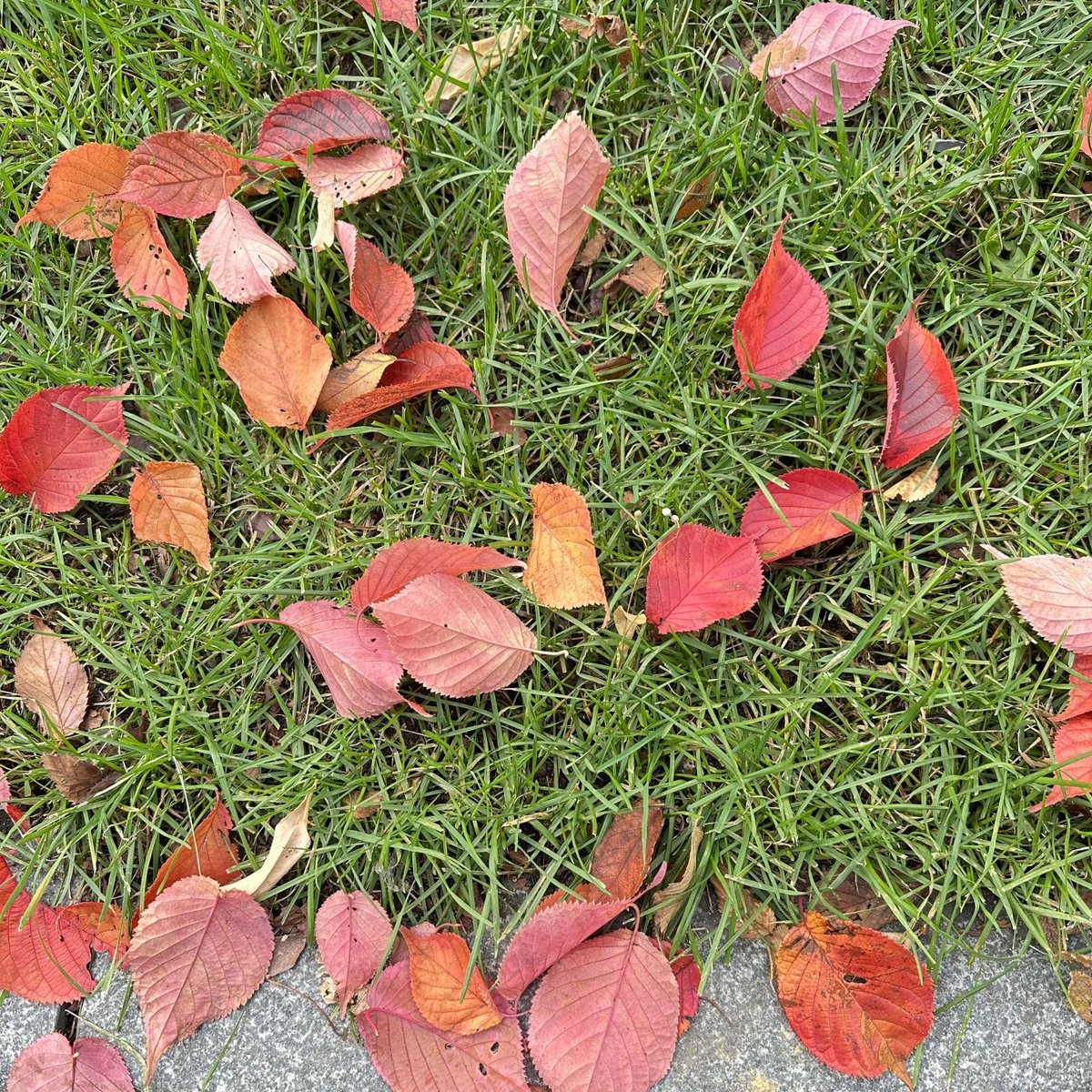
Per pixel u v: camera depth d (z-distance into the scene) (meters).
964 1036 0.79
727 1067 0.79
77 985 0.80
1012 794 0.80
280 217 0.85
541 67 0.86
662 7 0.85
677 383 0.83
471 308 0.84
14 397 0.84
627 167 0.85
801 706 0.80
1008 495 0.82
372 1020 0.78
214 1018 0.79
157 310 0.84
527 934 0.76
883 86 0.85
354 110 0.82
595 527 0.83
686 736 0.81
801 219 0.83
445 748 0.81
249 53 0.86
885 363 0.81
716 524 0.82
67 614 0.84
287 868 0.80
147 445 0.85
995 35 0.85
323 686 0.83
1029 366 0.82
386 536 0.83
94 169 0.83
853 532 0.82
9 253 0.86
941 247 0.84
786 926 0.80
